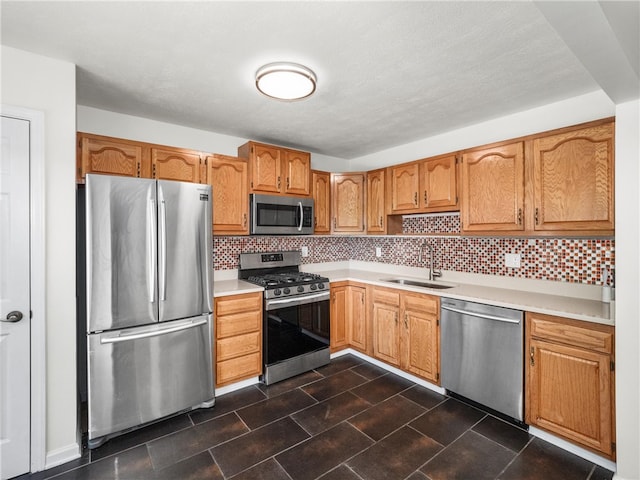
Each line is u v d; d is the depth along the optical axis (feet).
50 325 5.96
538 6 3.30
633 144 5.30
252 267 11.11
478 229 8.52
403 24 4.98
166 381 7.27
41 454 5.82
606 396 5.78
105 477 5.68
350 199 12.10
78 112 8.04
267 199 10.16
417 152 11.28
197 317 7.84
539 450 6.37
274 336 9.45
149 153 8.24
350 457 6.21
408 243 11.80
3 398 5.64
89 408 6.37
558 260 8.03
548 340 6.53
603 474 5.72
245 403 8.24
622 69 4.37
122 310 6.72
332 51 5.73
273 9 4.64
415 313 9.16
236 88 7.20
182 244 7.52
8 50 5.58
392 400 8.35
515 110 8.48
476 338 7.71
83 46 5.59
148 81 6.86
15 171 5.64
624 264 5.40
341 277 11.46
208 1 4.48
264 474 5.76
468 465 5.97
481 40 5.41
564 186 7.00
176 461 6.10
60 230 6.04
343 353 11.61
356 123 9.45
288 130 10.12
